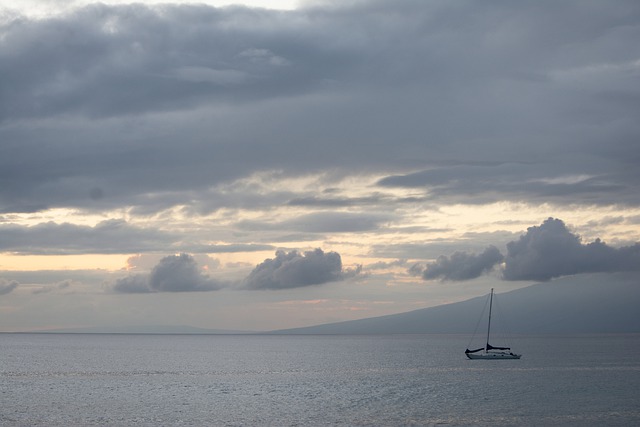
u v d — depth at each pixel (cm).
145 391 11244
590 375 14400
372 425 7656
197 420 7994
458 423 7781
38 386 12075
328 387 11956
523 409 8869
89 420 7994
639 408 8962
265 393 10938
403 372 15638
